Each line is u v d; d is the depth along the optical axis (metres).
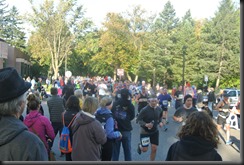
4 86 2.21
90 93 19.67
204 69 49.69
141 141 6.84
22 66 54.19
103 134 4.39
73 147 4.41
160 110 7.16
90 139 4.34
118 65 57.38
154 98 6.99
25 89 2.35
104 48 55.06
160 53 51.34
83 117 4.37
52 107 7.94
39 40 52.84
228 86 49.56
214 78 48.69
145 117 6.96
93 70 65.12
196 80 50.06
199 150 2.50
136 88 22.84
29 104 5.33
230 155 8.96
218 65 48.81
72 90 10.55
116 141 6.09
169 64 51.75
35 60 65.25
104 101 5.69
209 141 2.55
